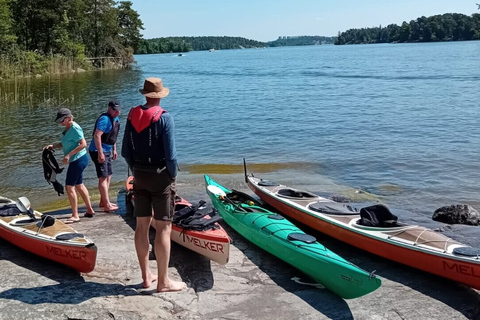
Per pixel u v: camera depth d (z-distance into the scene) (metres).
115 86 38.28
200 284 5.38
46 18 58.88
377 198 10.18
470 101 24.98
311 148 15.38
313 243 5.88
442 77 39.78
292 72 54.91
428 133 17.28
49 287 4.94
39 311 4.41
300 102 27.23
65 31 62.81
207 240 5.89
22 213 6.77
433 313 4.90
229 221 7.55
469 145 15.22
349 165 13.14
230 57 133.50
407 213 9.08
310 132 18.09
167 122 4.45
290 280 5.65
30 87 36.94
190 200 9.44
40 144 15.88
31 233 5.98
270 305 4.95
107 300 4.64
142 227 4.77
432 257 5.78
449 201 10.04
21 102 27.44
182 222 6.32
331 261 5.29
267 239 6.37
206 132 18.50
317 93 31.72
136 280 5.20
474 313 4.96
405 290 5.48
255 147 15.71
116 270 5.52
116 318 4.34
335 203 7.82
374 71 50.62
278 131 18.42
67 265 5.49
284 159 13.95
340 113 22.66
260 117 22.05
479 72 43.16
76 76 51.38
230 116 22.59
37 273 5.38
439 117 20.53
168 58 139.00
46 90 34.72
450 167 12.73
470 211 8.62
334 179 11.75
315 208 7.60
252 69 64.81
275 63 81.12
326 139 16.75
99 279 5.23
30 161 13.52
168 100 29.84
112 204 8.52
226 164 13.44
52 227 6.13
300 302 5.05
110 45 76.75
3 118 21.47
